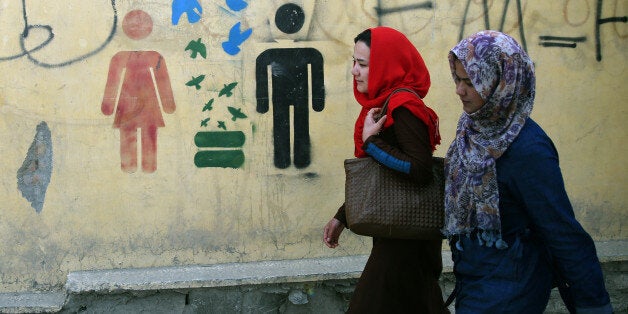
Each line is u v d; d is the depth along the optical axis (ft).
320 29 12.46
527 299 7.58
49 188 12.21
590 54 13.03
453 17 12.71
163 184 12.41
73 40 12.05
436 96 12.79
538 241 7.73
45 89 12.06
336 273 12.49
